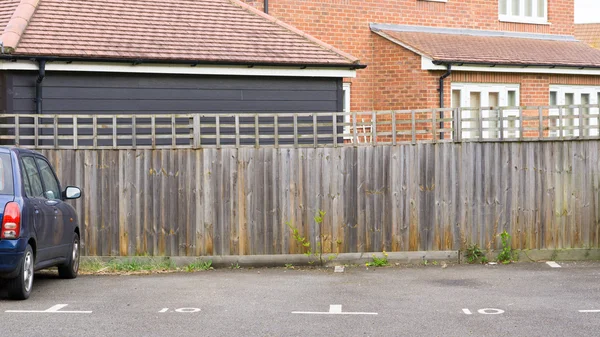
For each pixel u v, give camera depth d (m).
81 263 13.39
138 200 13.73
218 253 13.78
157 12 17.58
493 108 13.93
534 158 13.93
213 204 13.77
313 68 17.22
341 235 13.87
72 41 15.51
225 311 9.40
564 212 13.95
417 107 20.30
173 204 13.73
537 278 12.05
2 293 10.65
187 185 13.73
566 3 25.02
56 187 11.94
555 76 22.36
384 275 12.55
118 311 9.36
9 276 9.76
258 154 13.80
